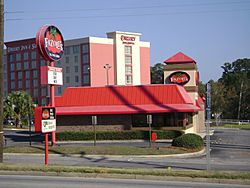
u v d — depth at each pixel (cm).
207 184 1406
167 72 5047
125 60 10444
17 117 7212
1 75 1912
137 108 4028
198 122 5569
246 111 9800
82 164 2120
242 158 2622
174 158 2575
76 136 3991
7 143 3938
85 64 10000
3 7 1928
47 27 3134
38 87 10625
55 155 2691
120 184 1385
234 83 10894
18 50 11031
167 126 4131
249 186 1369
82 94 4241
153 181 1468
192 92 4962
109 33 10369
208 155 1664
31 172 1623
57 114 4088
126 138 3969
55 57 3225
